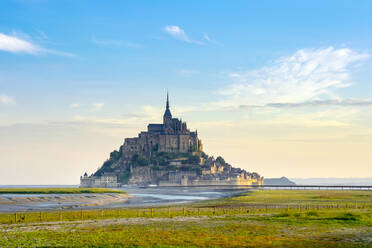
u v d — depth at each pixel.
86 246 44.53
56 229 57.84
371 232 54.81
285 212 85.69
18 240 47.75
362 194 194.88
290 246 44.97
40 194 190.75
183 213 84.31
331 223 64.25
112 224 64.19
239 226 61.09
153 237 50.66
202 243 46.69
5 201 129.75
